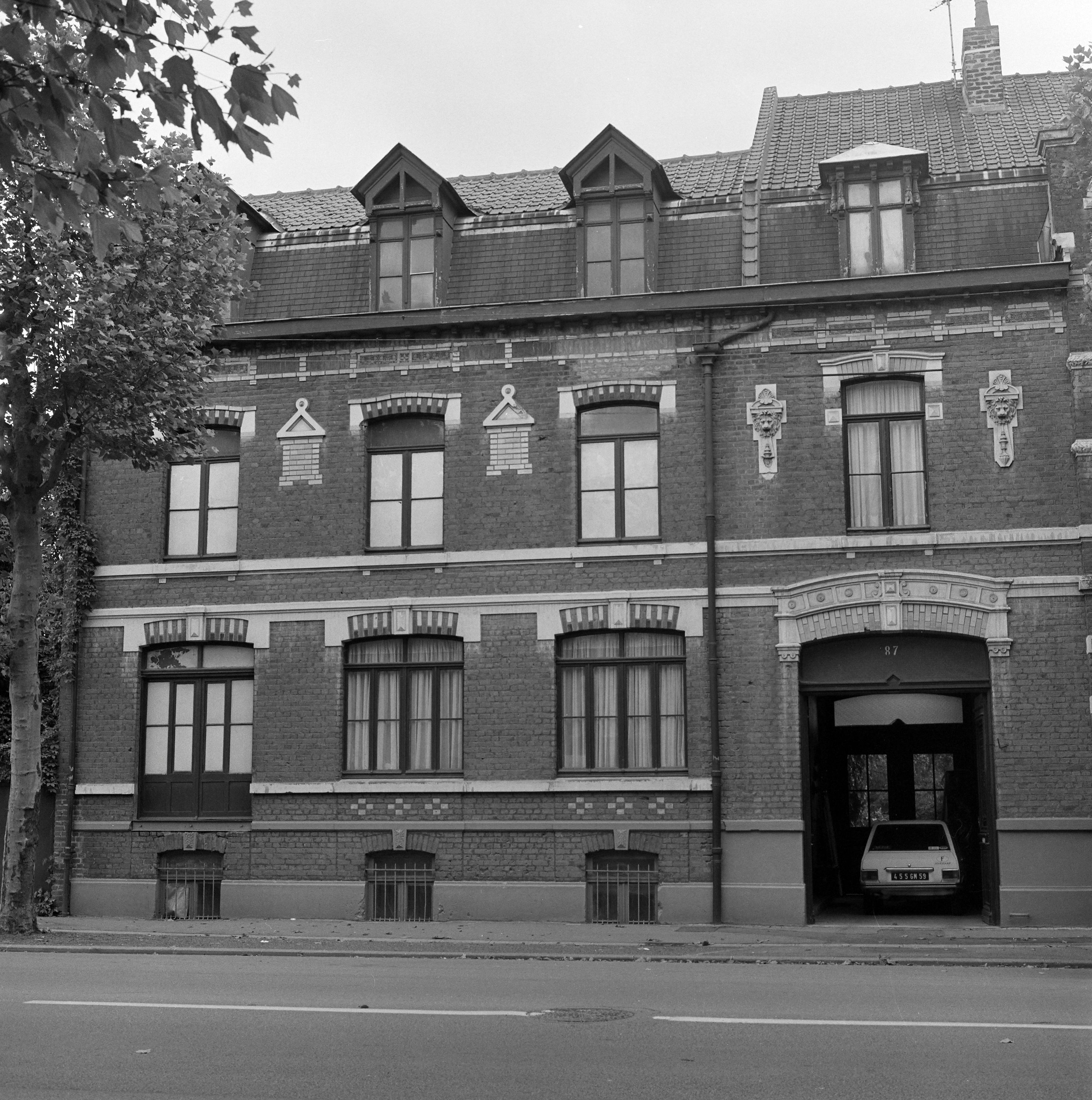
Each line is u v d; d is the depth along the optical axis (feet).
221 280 59.00
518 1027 34.88
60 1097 27.32
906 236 68.03
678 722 67.46
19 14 22.53
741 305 67.46
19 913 59.36
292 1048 32.04
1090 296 55.62
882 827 72.95
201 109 21.62
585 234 71.31
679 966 50.24
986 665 65.05
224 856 70.08
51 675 73.56
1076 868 62.08
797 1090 27.53
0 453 57.93
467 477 70.03
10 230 51.13
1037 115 78.74
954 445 65.62
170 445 60.23
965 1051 31.37
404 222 73.15
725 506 67.21
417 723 69.97
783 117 85.10
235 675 71.97
